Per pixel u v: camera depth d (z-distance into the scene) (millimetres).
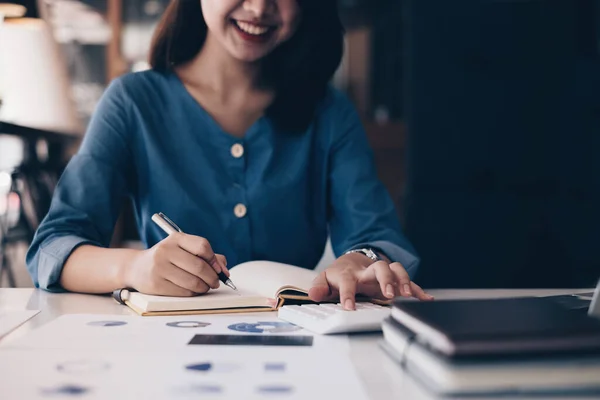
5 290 989
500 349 428
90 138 1167
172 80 1227
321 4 1186
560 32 1803
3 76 3285
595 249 1798
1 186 2570
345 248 1184
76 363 513
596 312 588
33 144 2732
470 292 1017
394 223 1203
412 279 1046
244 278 917
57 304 839
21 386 452
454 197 1803
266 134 1206
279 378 480
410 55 1813
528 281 1798
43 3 3576
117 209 1184
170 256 817
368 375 496
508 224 1806
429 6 1797
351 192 1232
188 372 491
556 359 429
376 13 5160
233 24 1087
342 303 744
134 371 493
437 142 1800
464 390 426
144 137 1186
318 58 1206
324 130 1271
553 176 1813
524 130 1811
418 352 480
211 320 717
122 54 4465
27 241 2600
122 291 840
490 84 1803
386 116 4988
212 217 1179
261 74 1200
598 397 426
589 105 1810
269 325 689
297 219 1229
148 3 4469
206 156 1194
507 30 1807
